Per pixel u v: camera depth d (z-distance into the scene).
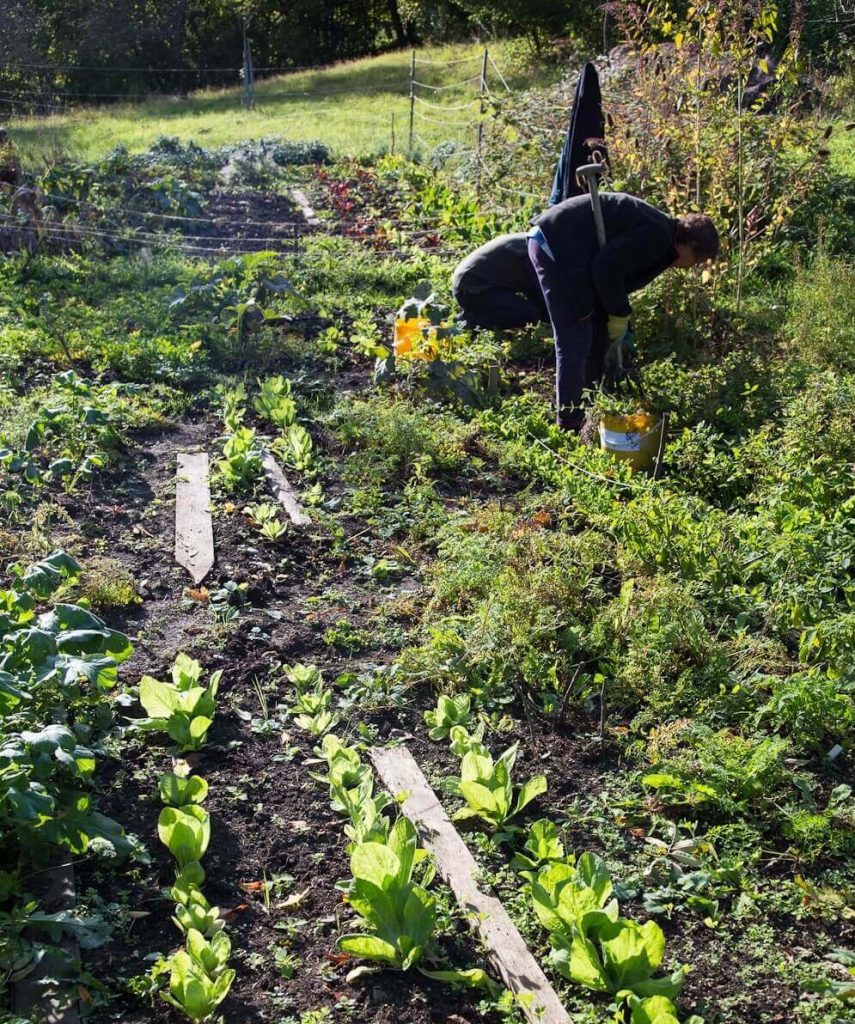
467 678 3.46
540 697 3.41
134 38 25.89
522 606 3.62
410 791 2.98
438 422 5.26
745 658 3.49
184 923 2.49
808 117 8.32
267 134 13.92
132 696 3.33
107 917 2.55
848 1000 2.38
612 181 6.77
